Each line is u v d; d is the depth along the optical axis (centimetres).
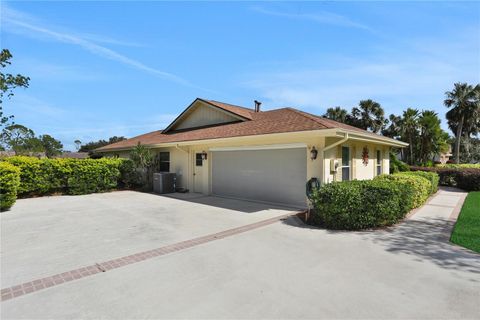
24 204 1012
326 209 644
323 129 784
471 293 331
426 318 280
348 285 354
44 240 563
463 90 3509
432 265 418
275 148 989
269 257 457
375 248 498
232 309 300
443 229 629
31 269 415
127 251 493
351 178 1030
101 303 315
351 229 627
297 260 442
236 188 1132
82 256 469
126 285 359
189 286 354
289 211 851
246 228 647
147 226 672
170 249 500
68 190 1294
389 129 3809
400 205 678
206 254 473
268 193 1017
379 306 303
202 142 1151
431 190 1172
